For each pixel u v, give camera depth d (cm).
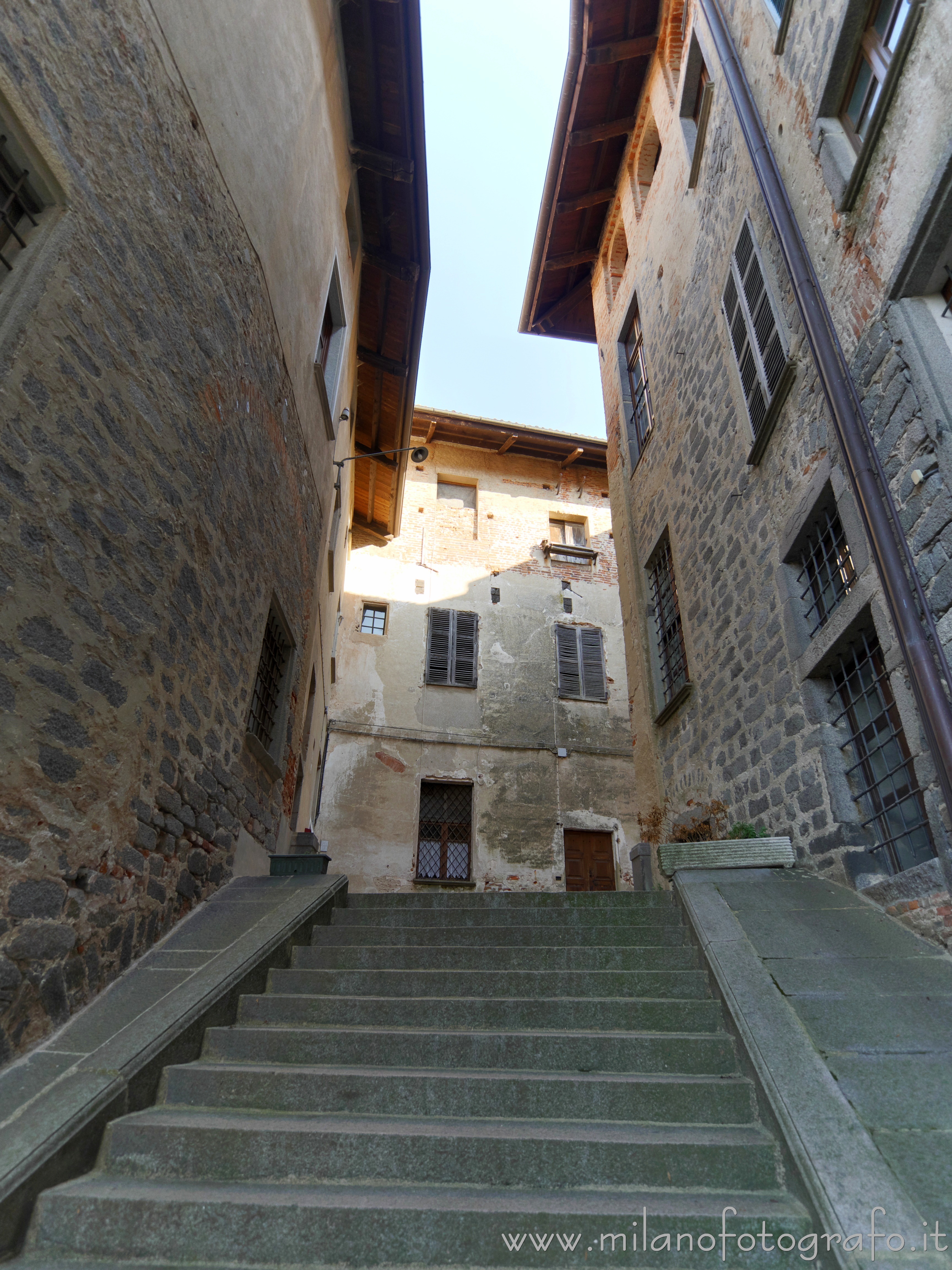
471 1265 218
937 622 364
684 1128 273
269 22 590
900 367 404
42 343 293
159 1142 258
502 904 504
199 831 454
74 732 312
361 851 1246
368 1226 222
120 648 349
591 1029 344
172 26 422
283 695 677
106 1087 267
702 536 738
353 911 487
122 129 361
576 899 503
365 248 1070
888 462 413
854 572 475
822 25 523
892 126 423
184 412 420
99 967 330
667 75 994
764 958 360
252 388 546
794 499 546
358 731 1337
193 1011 323
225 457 488
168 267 406
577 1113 283
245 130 536
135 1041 296
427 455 1064
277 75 609
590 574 1599
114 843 345
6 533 271
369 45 835
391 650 1427
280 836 660
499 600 1527
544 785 1361
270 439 598
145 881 378
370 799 1288
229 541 498
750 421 642
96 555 330
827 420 498
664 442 888
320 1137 257
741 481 650
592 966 400
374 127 918
